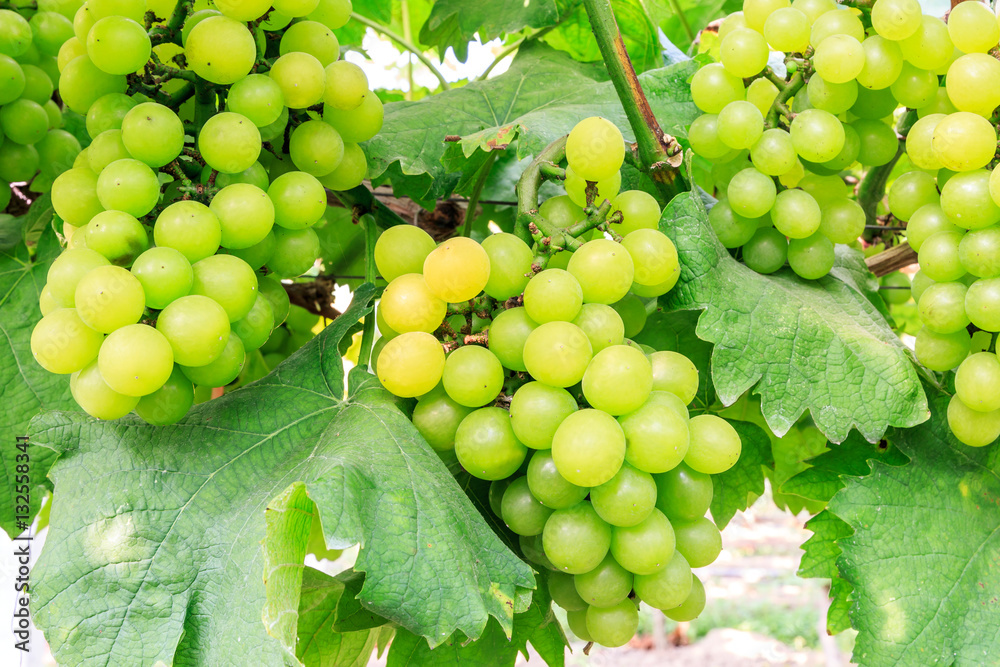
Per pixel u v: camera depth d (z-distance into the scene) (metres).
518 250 0.41
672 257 0.42
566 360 0.38
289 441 0.42
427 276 0.40
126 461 0.40
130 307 0.37
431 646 0.37
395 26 0.63
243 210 0.40
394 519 0.38
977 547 0.45
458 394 0.40
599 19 0.44
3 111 0.46
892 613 0.43
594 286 0.40
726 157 0.47
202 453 0.41
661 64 0.57
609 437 0.37
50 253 0.48
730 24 0.47
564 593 0.42
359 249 0.58
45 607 0.38
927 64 0.43
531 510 0.41
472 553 0.38
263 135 0.42
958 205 0.42
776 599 3.02
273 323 0.43
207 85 0.42
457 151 0.47
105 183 0.39
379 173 0.47
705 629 2.89
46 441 0.41
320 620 0.46
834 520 0.46
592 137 0.40
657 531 0.39
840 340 0.43
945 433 0.46
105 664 0.38
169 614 0.38
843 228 0.46
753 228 0.46
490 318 0.42
